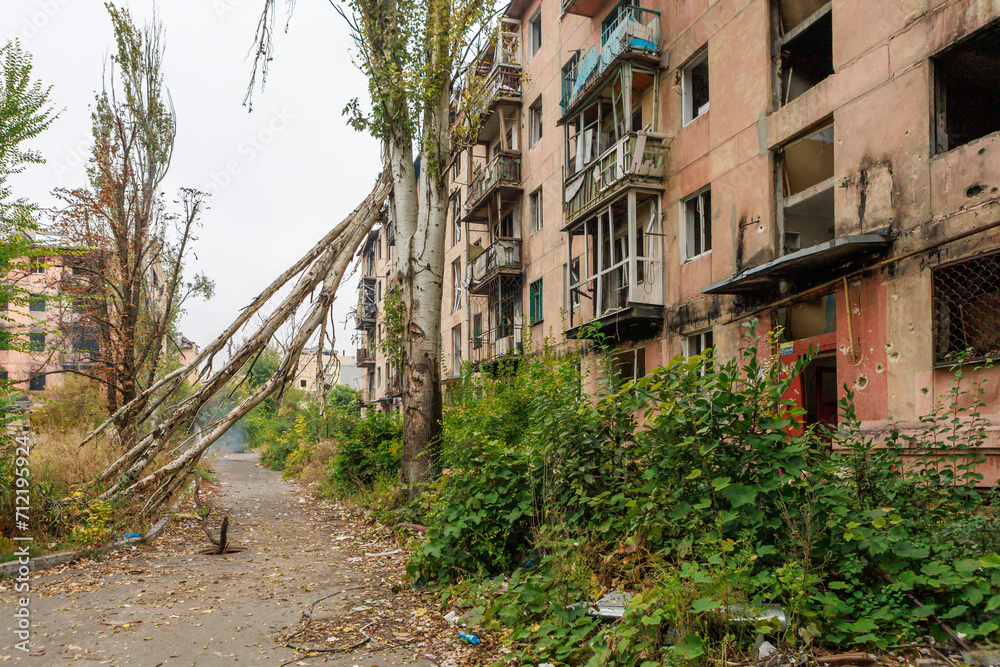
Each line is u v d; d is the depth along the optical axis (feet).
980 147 22.45
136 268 43.19
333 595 18.25
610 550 15.72
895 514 12.81
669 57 42.27
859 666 10.61
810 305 30.71
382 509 32.53
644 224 45.32
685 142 40.37
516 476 18.74
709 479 13.69
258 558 24.14
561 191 57.67
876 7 27.14
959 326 23.35
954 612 11.17
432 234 35.55
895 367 25.26
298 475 64.44
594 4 51.03
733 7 36.29
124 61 43.62
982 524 13.78
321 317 37.11
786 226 33.24
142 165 44.06
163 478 31.01
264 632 14.92
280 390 36.55
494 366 56.59
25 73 25.95
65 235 41.27
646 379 15.52
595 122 50.67
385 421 44.01
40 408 39.40
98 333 43.06
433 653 13.46
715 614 11.43
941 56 24.64
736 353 34.83
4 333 26.89
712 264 37.06
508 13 67.77
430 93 34.86
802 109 30.96
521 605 14.40
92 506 26.18
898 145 25.73
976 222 22.35
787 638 11.07
